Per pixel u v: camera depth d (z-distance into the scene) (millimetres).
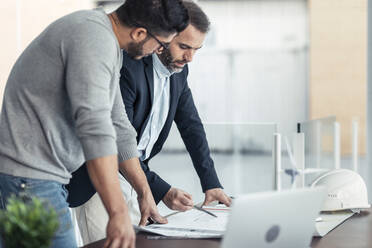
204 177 2223
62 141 1660
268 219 1285
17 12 3859
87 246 1555
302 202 1371
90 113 1489
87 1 4387
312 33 8359
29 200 1616
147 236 1674
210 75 8562
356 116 7852
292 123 8336
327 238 1672
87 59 1529
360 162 5398
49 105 1618
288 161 3037
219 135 3152
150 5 1609
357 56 7914
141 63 2195
